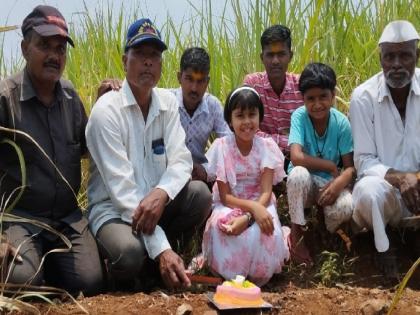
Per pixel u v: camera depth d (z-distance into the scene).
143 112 2.98
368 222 3.04
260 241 2.88
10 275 2.64
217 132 3.48
